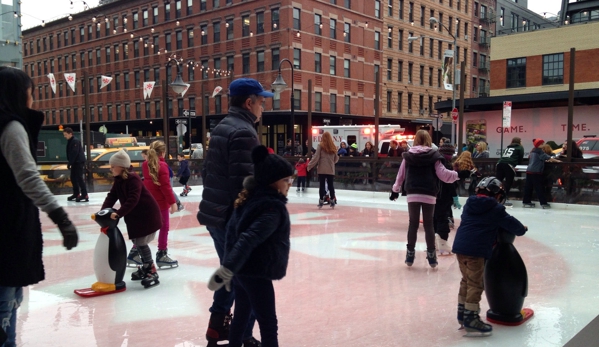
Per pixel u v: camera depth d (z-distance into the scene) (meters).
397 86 48.03
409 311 4.82
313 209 13.16
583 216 11.26
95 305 5.07
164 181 6.45
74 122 55.50
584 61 29.42
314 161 13.22
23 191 2.59
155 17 48.00
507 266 4.35
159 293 5.49
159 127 50.12
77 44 54.34
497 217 4.08
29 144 2.73
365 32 44.91
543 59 31.06
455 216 11.57
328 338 4.12
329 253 7.56
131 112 50.31
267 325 3.15
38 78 59.22
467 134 28.17
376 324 4.46
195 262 7.04
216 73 43.59
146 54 48.84
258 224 2.99
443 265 6.75
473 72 55.69
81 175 14.60
